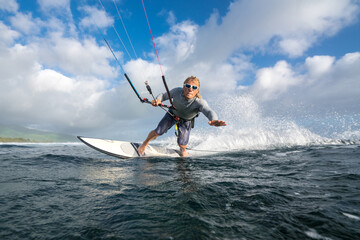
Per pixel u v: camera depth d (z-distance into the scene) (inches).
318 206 56.5
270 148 223.6
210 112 157.3
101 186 79.7
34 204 60.0
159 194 68.4
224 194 67.9
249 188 74.5
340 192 68.4
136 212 53.7
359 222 47.0
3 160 152.7
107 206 58.3
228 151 209.6
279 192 69.5
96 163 142.8
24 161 148.6
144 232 43.2
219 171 107.9
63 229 44.9
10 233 42.8
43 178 94.3
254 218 50.0
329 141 265.4
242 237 41.3
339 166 113.3
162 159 162.4
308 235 42.0
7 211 54.4
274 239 40.6
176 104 173.2
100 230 44.3
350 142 245.6
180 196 66.1
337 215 50.6
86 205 59.2
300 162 130.6
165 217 50.4
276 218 49.6
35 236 41.8
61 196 67.4
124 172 108.3
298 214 51.8
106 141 197.9
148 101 160.2
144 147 193.5
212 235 41.9
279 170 108.2
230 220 48.9
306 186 76.5
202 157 170.2
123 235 42.1
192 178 91.4
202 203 59.9
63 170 115.1
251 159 149.6
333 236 41.5
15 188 76.8
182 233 42.7
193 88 155.3
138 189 74.8
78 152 253.6
